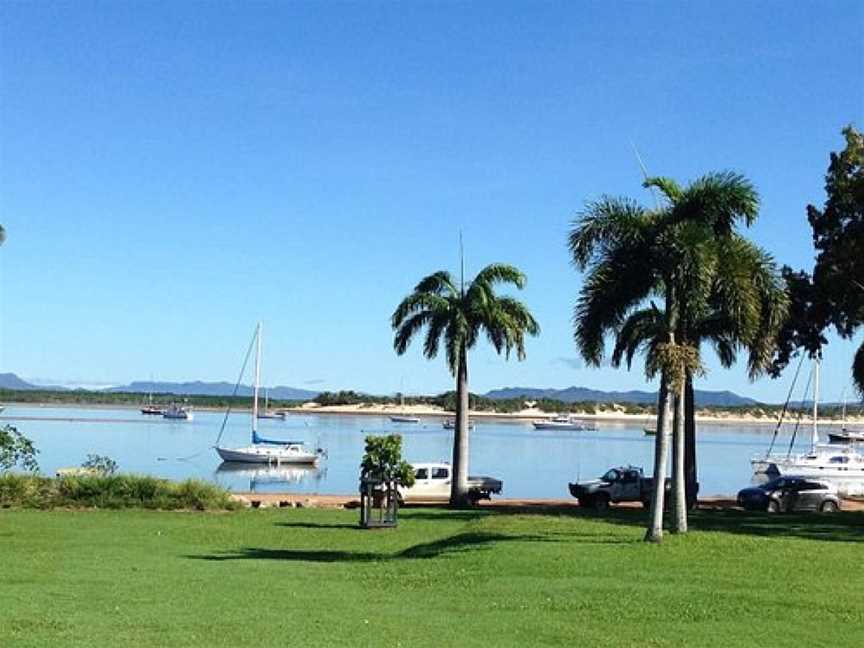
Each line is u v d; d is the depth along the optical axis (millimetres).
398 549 22562
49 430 114312
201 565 18656
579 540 21219
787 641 11781
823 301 37312
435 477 41906
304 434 122125
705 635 12062
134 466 66250
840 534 25281
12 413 177125
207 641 11062
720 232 22781
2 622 11805
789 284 37375
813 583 15672
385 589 15609
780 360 38844
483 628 12383
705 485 64375
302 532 26141
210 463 71562
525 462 79750
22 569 17375
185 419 156375
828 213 36844
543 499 46500
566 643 11586
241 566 18594
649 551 19234
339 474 66188
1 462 33812
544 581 15969
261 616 12766
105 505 30922
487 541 21188
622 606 13828
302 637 11430
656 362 21625
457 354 37906
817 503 37219
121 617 12438
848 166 36312
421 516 31844
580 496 38375
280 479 61062
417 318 38312
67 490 31156
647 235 22406
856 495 55656
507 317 38000
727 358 31250
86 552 20453
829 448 89688
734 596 14547
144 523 27031
